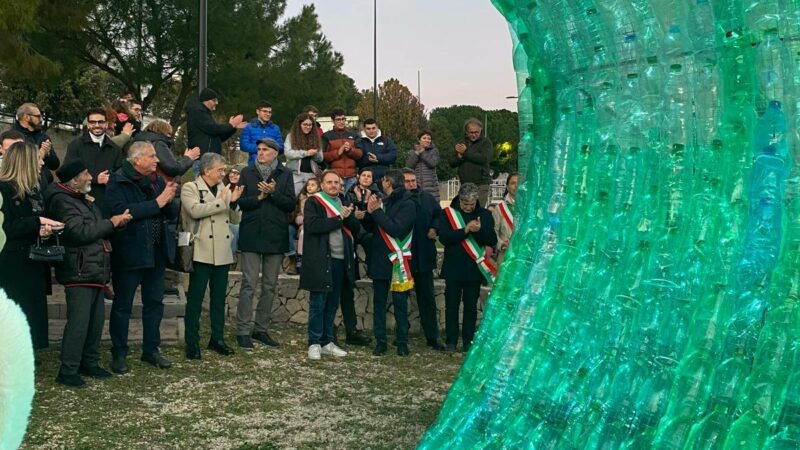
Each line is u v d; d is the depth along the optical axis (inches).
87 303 237.3
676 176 128.1
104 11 892.0
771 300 114.6
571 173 143.8
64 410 214.4
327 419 216.1
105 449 185.9
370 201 307.3
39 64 569.0
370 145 402.3
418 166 426.3
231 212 310.3
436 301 374.0
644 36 131.6
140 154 249.3
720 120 124.3
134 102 377.1
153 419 210.5
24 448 184.2
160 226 265.3
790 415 111.2
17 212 226.8
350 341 332.5
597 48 137.6
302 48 975.0
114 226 237.8
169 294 354.6
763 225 117.0
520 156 160.9
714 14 123.0
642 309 128.9
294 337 334.3
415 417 219.9
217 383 252.1
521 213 159.8
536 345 140.4
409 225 308.7
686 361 120.8
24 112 296.4
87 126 302.0
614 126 137.2
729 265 120.8
